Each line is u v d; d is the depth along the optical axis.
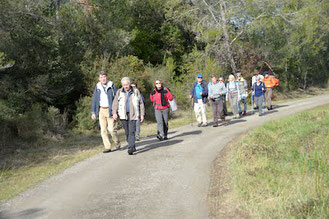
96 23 17.12
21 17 12.37
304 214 3.80
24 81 12.45
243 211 4.11
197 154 7.32
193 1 23.00
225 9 21.38
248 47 22.17
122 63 15.41
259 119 12.22
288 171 5.62
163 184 5.39
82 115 12.81
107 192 5.16
